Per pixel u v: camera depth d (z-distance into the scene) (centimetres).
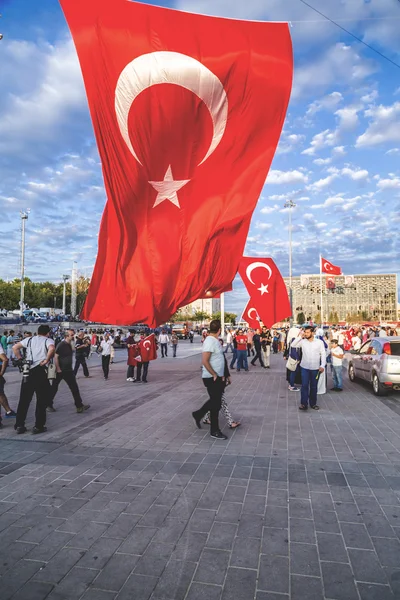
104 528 340
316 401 851
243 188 659
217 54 619
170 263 636
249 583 266
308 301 16838
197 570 281
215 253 662
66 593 258
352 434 629
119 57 588
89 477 455
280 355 2509
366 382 1216
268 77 636
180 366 1875
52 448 570
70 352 827
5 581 271
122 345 3553
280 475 456
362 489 416
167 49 605
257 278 1870
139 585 266
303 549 305
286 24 632
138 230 626
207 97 626
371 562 288
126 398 991
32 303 7906
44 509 376
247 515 361
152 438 613
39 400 659
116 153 598
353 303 16850
